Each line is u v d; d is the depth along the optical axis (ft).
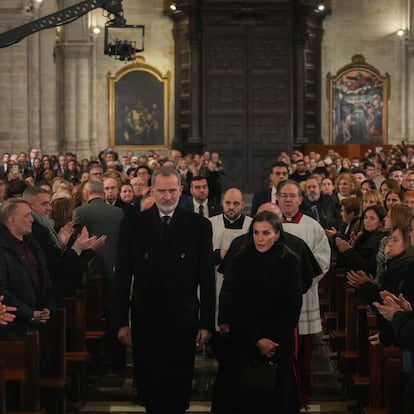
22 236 27.89
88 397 32.58
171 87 124.88
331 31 125.90
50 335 27.99
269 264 25.94
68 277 31.14
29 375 23.98
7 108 93.35
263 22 119.03
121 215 38.37
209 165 82.69
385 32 126.11
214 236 34.40
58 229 35.37
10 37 68.18
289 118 119.85
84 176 58.70
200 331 26.08
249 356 26.00
